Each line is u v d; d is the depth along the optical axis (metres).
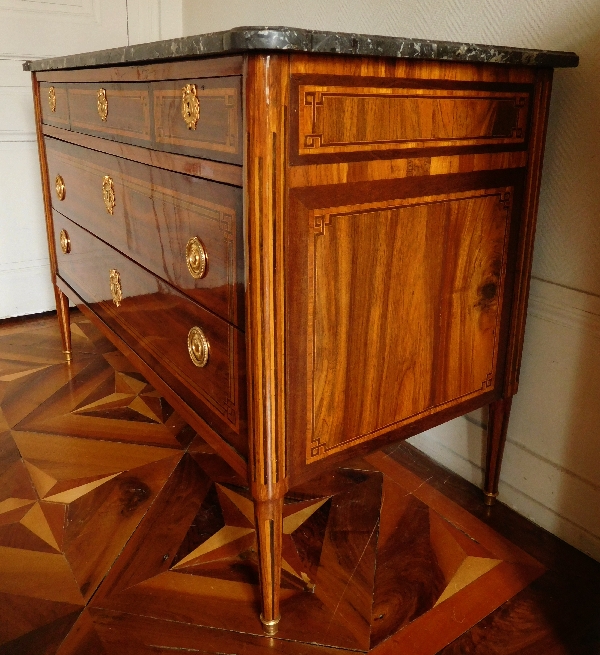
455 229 0.88
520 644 0.85
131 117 0.97
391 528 1.08
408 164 0.78
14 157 1.92
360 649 0.84
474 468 1.20
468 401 1.00
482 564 1.00
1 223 1.95
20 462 1.26
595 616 0.90
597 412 0.99
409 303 0.86
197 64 0.75
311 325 0.75
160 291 1.00
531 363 1.08
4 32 1.82
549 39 0.95
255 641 0.85
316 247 0.73
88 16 1.96
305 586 0.94
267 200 0.66
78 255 1.42
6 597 0.91
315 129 0.68
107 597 0.92
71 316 2.08
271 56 0.62
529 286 1.02
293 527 1.07
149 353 1.09
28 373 1.66
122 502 1.14
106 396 1.54
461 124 0.82
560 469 1.05
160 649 0.83
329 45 0.63
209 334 0.85
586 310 0.98
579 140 0.94
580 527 1.04
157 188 0.93
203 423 0.92
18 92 1.88
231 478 1.22
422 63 0.75
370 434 0.87
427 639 0.86
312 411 0.79
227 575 0.96
